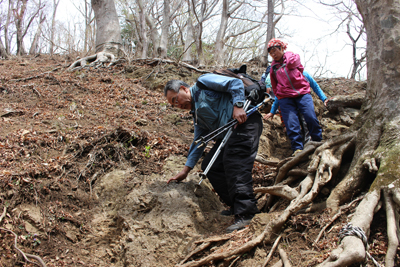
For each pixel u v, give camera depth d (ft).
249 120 9.55
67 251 9.18
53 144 12.40
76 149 12.27
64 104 16.70
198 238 8.94
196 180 10.94
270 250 7.84
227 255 7.90
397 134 8.21
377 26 8.95
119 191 10.83
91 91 19.15
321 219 7.98
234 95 9.03
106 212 10.44
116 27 29.50
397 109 8.52
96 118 15.40
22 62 29.30
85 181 11.26
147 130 14.28
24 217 9.41
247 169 9.29
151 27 36.76
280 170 10.27
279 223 8.06
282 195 9.25
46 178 10.68
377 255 6.90
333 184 9.00
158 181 10.87
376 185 7.68
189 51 44.45
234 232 8.77
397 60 8.58
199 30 34.88
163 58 25.34
